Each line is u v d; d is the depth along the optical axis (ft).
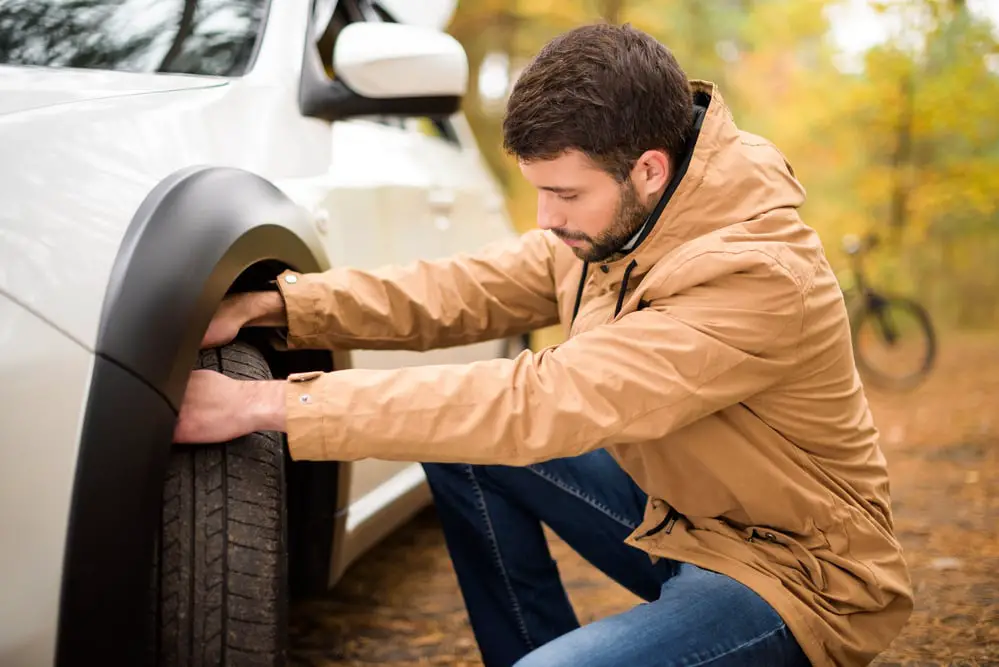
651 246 5.08
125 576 4.10
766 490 5.15
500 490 6.35
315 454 4.65
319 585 6.93
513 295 6.49
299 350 6.38
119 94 5.62
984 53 41.78
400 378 4.77
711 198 4.97
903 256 50.98
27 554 3.97
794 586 5.08
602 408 4.78
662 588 5.42
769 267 4.82
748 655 4.88
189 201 4.78
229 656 4.45
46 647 3.99
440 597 9.36
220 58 6.84
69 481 4.01
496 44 41.32
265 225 5.23
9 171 4.36
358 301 5.96
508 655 6.47
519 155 4.90
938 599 9.61
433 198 9.09
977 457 17.17
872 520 5.37
